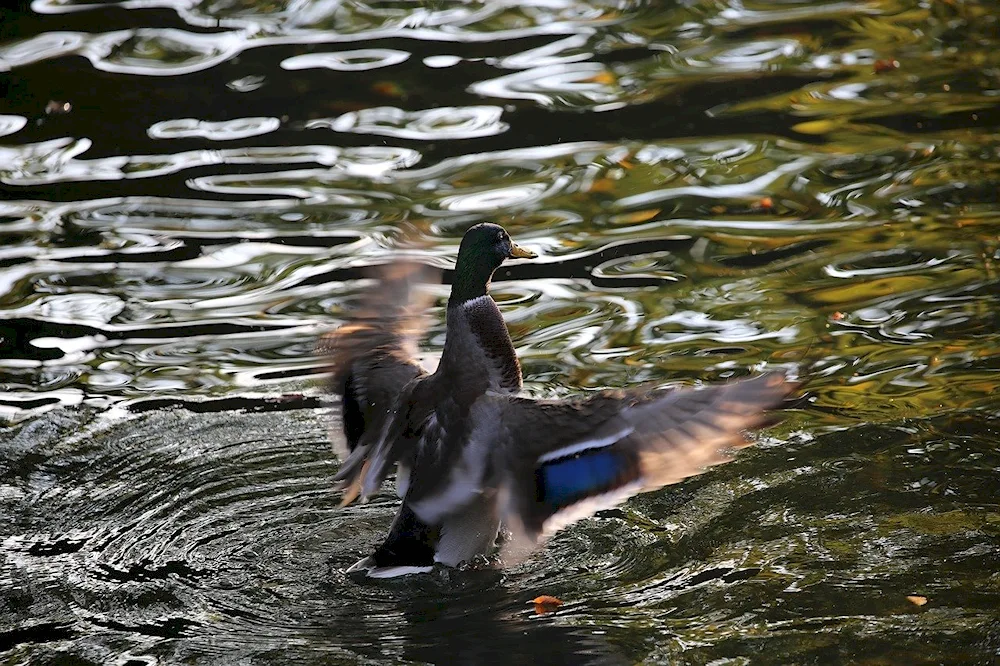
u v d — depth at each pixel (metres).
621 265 12.16
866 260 11.98
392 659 7.01
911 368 10.12
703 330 10.93
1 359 10.83
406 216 13.09
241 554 8.24
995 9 17.92
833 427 9.34
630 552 8.05
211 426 9.84
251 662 7.02
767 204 13.16
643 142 14.59
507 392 8.01
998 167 13.62
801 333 10.78
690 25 17.72
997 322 10.76
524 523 7.34
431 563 7.79
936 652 6.88
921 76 15.91
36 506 8.82
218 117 15.34
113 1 18.59
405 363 8.63
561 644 7.09
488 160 14.27
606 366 10.40
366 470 7.98
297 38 17.34
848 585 7.53
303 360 10.78
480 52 16.89
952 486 8.52
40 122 15.26
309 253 12.46
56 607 7.63
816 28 17.52
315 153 14.49
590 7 18.39
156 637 7.30
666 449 6.93
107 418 9.97
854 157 14.04
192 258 12.45
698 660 6.88
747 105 15.34
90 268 12.29
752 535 8.15
